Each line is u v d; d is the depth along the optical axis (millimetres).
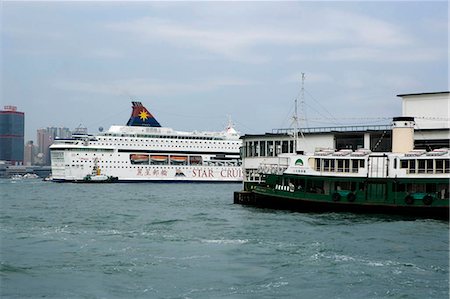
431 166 60500
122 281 33875
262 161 90625
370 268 36094
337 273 34906
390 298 29859
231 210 76750
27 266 37844
